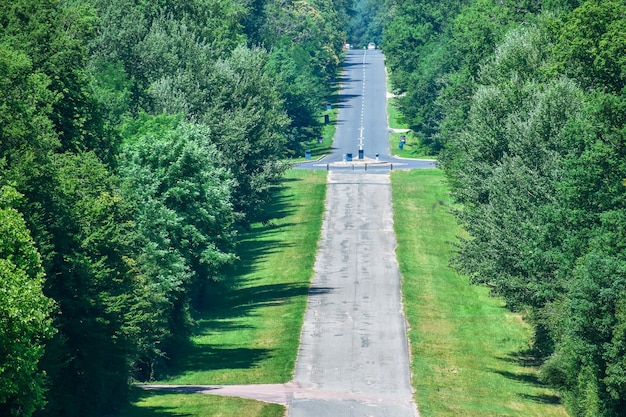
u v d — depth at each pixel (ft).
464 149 392.06
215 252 395.14
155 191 379.55
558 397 324.80
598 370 271.90
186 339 387.96
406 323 413.39
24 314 202.49
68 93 327.67
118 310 279.90
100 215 289.74
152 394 317.83
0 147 266.98
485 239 336.49
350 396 318.45
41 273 215.51
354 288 467.93
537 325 332.60
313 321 417.69
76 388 281.33
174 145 389.39
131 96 466.29
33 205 263.70
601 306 265.13
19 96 281.74
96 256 286.25
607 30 363.15
